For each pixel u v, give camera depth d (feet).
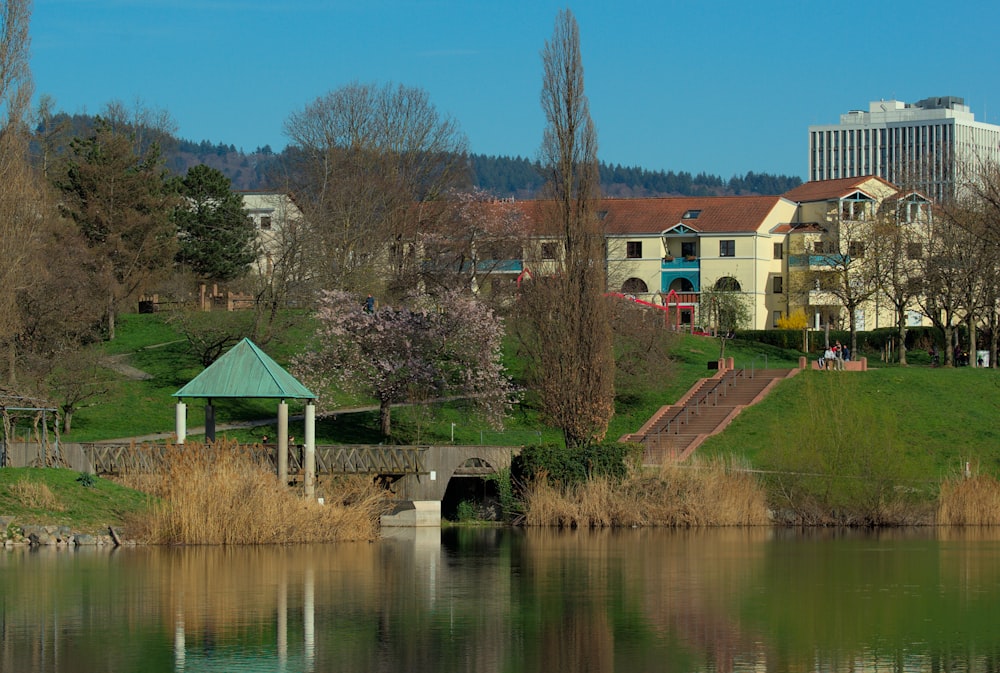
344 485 176.35
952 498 189.37
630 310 259.60
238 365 168.66
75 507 146.61
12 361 206.28
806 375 260.42
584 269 198.90
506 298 262.67
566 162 202.69
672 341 265.75
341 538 156.04
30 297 222.48
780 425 222.89
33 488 145.38
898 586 121.70
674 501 184.75
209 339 260.42
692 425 241.14
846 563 139.03
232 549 141.49
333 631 96.02
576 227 200.34
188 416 234.38
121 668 83.35
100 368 246.06
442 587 118.32
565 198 201.77
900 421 237.66
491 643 92.89
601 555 145.59
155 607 104.12
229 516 145.48
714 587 120.37
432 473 188.24
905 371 262.47
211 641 91.66
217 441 157.79
